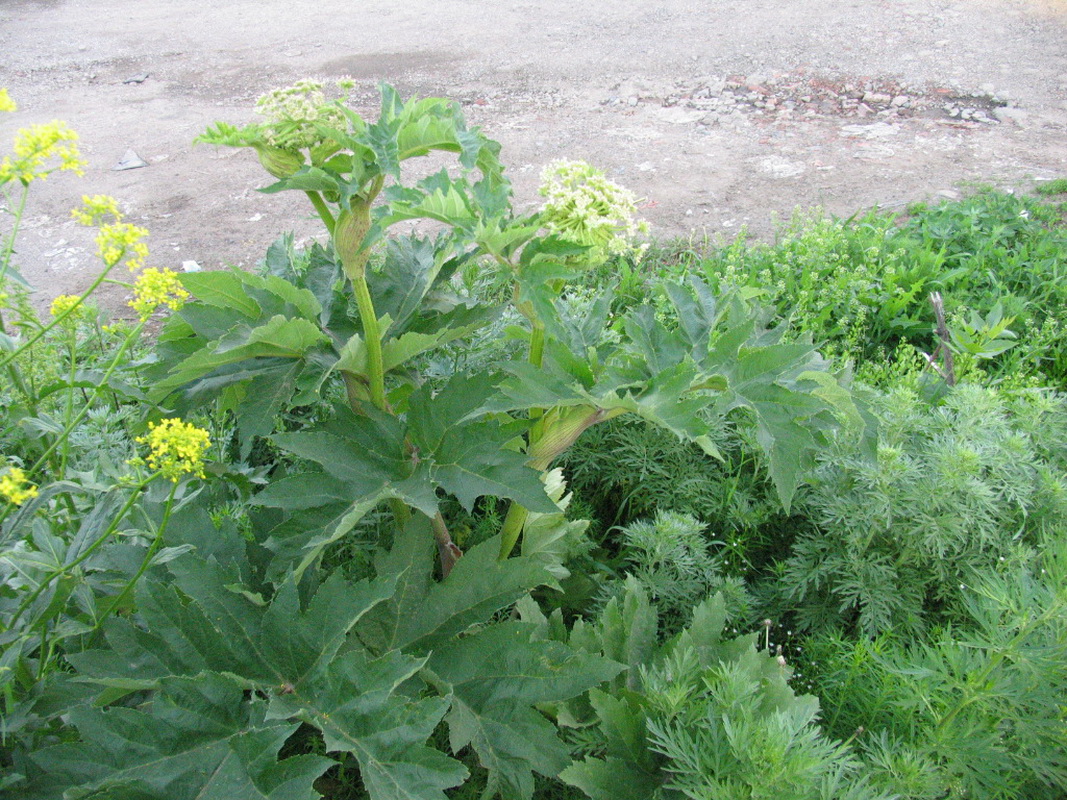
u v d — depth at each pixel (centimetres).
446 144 197
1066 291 441
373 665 182
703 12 962
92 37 997
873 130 674
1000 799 200
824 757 187
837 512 258
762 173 615
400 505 239
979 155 624
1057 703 199
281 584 194
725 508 292
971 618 254
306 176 185
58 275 526
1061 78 748
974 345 359
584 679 198
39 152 163
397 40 927
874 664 228
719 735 188
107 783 167
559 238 184
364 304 206
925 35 853
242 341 202
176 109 780
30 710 188
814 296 438
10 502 163
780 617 272
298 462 299
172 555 188
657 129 693
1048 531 260
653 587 255
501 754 194
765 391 196
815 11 941
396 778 169
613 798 194
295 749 228
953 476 250
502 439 196
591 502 312
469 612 212
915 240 495
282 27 996
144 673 188
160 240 562
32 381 207
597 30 922
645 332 213
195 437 168
